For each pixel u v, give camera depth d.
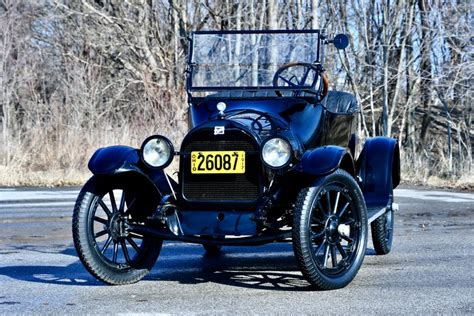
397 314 5.62
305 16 31.66
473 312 5.68
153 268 7.81
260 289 6.62
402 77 31.64
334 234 6.64
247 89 7.70
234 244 6.60
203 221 6.66
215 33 7.92
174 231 6.71
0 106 30.61
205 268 7.79
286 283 6.89
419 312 5.68
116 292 6.53
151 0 32.44
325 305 5.93
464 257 8.32
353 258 6.79
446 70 30.67
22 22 32.84
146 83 29.33
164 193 6.83
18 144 22.02
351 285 6.74
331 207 6.87
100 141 22.12
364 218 6.92
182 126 24.62
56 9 31.83
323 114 7.53
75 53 32.22
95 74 30.56
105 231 6.87
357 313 5.66
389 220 8.69
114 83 29.92
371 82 29.55
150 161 6.77
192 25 31.52
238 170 6.62
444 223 11.59
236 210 6.62
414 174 22.25
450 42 30.75
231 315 5.63
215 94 7.74
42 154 21.73
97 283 6.95
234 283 6.92
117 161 6.73
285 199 6.65
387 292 6.42
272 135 6.51
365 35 29.64
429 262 8.00
